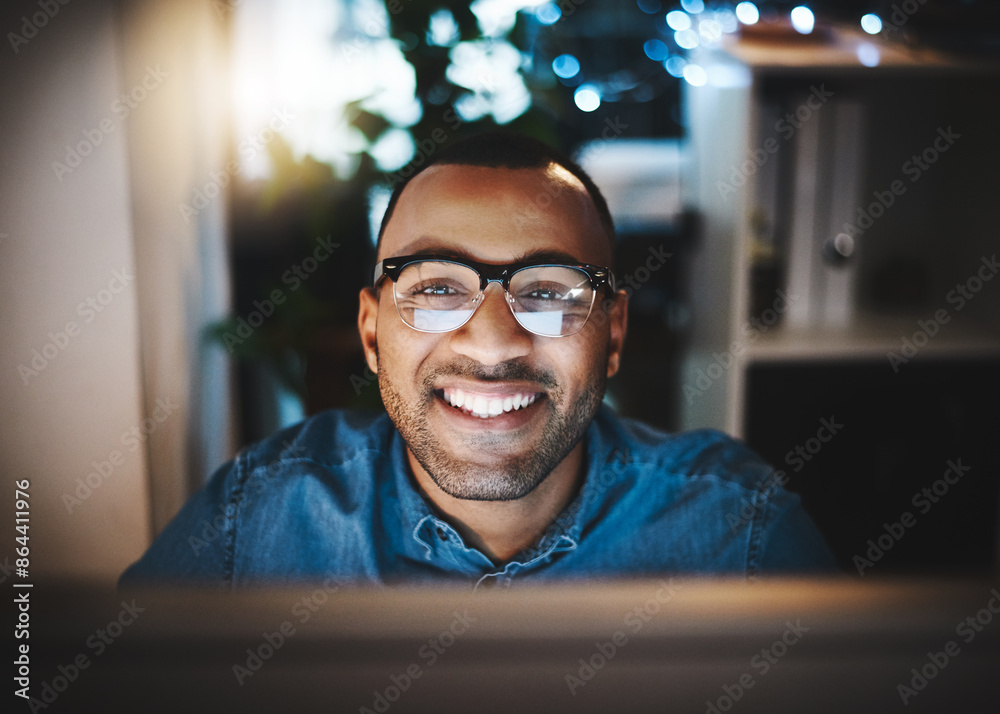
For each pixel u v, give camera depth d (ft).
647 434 4.23
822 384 7.38
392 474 3.87
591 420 3.49
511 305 3.26
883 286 8.13
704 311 7.64
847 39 7.21
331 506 3.89
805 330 7.36
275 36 7.51
